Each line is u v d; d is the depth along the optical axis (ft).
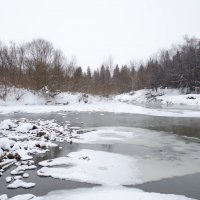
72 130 50.39
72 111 89.97
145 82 258.78
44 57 133.18
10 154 30.53
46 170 26.84
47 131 46.03
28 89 114.01
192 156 33.81
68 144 38.65
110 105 111.75
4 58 123.34
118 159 31.40
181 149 37.40
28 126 46.75
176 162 31.14
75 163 29.25
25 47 136.56
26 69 128.77
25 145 35.29
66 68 144.56
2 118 66.90
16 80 115.44
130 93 237.66
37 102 108.99
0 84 106.42
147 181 24.95
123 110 94.22
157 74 236.63
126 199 20.45
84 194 21.47
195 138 45.14
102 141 41.14
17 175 25.64
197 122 65.00
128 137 44.96
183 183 24.66
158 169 28.45
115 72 253.44
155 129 53.93
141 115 80.48
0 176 25.39
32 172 26.55
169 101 165.48
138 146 38.65
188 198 21.18
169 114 83.61
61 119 67.62
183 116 78.48
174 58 241.35
